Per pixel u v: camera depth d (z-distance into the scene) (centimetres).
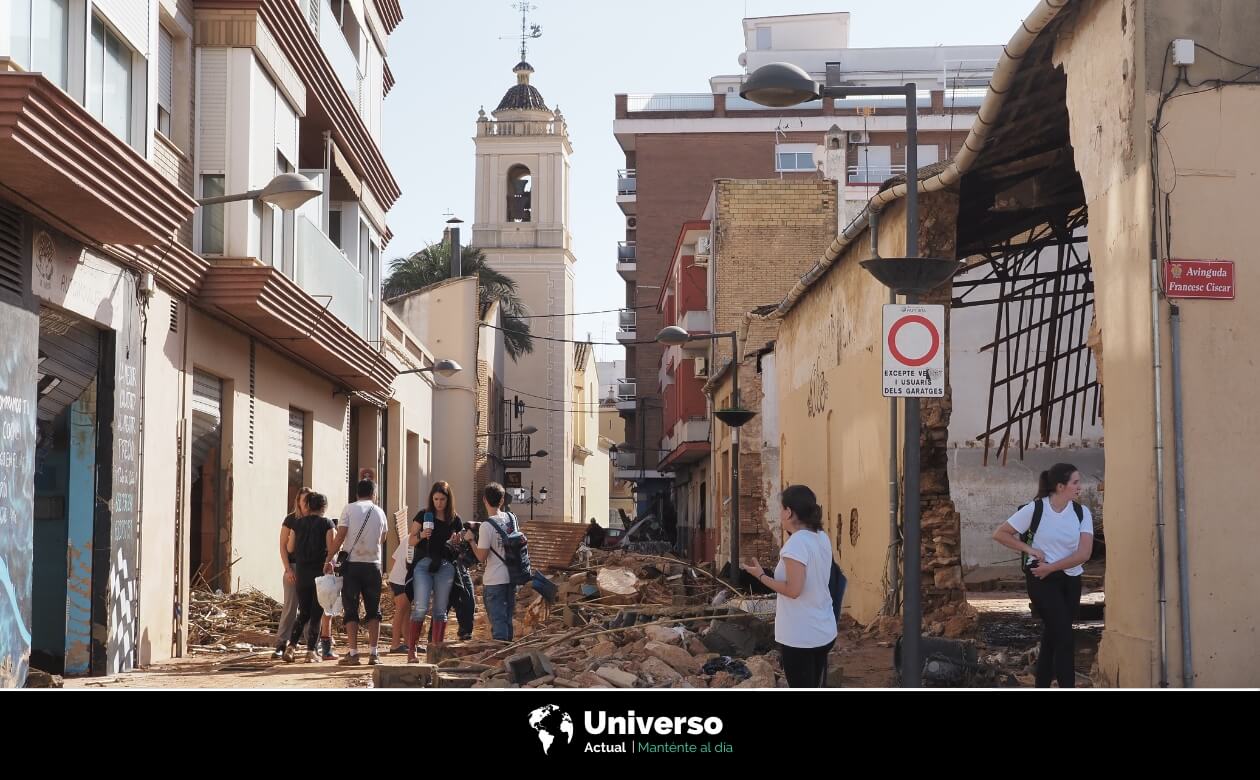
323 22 2089
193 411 1609
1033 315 2314
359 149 2294
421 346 3616
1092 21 1009
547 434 6756
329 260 2036
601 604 1880
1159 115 908
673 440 4538
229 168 1580
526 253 6894
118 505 1306
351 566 1388
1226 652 880
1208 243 902
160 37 1479
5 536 1039
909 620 941
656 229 6206
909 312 962
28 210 1088
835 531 1952
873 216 1577
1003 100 1155
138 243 1243
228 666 1352
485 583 1367
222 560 1727
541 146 6944
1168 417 892
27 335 1088
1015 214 1614
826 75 6088
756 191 3819
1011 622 1570
